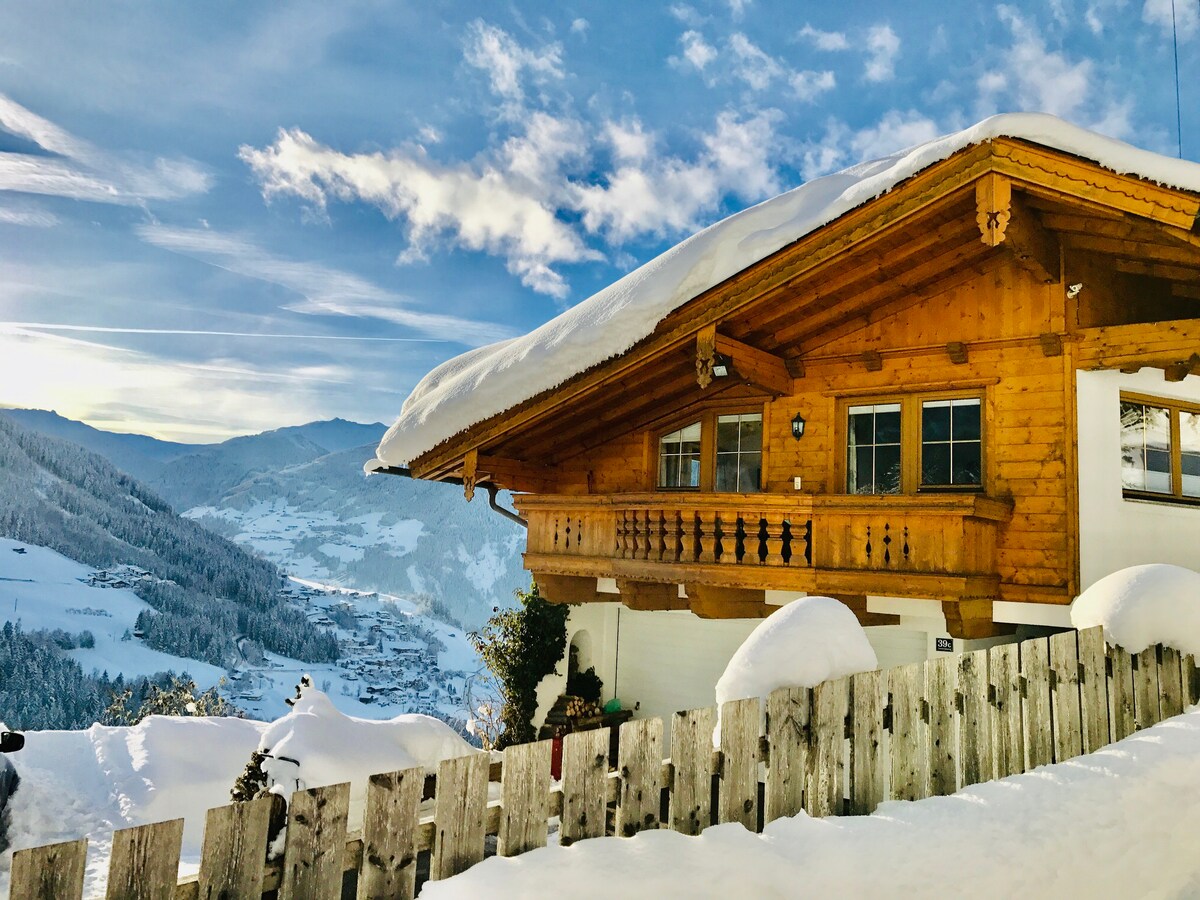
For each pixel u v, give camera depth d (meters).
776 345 10.84
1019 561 9.03
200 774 7.99
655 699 12.96
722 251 9.52
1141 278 9.86
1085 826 4.42
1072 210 8.33
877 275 9.70
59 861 2.47
